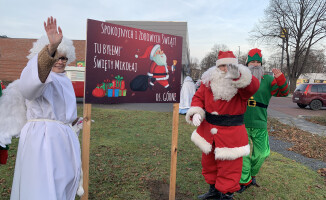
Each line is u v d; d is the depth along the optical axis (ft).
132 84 8.98
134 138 19.61
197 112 9.05
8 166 12.98
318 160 17.13
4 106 6.55
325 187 12.41
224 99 8.67
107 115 29.73
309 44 115.85
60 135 6.54
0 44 76.07
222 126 8.85
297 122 33.88
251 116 11.28
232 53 8.82
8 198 9.89
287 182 12.80
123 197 10.33
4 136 6.52
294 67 120.26
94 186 11.20
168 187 11.43
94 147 16.81
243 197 10.92
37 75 5.59
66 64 7.26
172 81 9.88
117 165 13.78
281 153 18.71
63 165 6.42
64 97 6.85
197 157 15.72
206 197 10.19
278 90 11.25
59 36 5.66
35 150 6.09
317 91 51.67
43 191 5.93
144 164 14.11
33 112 6.46
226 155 8.61
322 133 25.13
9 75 73.00
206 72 9.09
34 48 6.84
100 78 8.21
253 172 11.73
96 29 8.00
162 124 25.66
